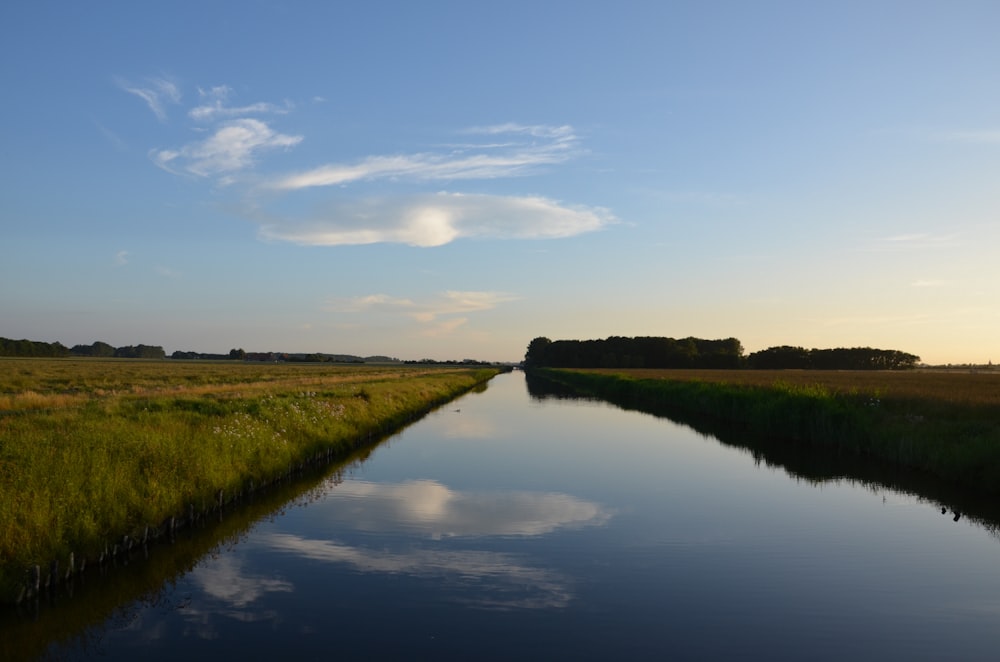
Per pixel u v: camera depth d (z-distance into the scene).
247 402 21.64
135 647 7.78
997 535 12.84
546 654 7.64
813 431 25.80
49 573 9.13
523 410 41.88
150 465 12.73
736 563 11.05
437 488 16.70
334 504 14.78
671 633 8.29
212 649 7.73
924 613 9.02
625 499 15.79
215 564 10.66
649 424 33.41
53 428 13.39
